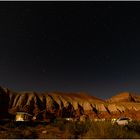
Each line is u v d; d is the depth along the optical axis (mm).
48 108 90625
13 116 43656
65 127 15180
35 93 98438
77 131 13109
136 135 11758
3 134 12461
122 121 22344
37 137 11945
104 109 101812
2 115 41531
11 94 90000
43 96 98938
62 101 102125
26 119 39625
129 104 105688
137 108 100938
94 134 11352
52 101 96938
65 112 92312
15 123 18781
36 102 89938
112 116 93875
